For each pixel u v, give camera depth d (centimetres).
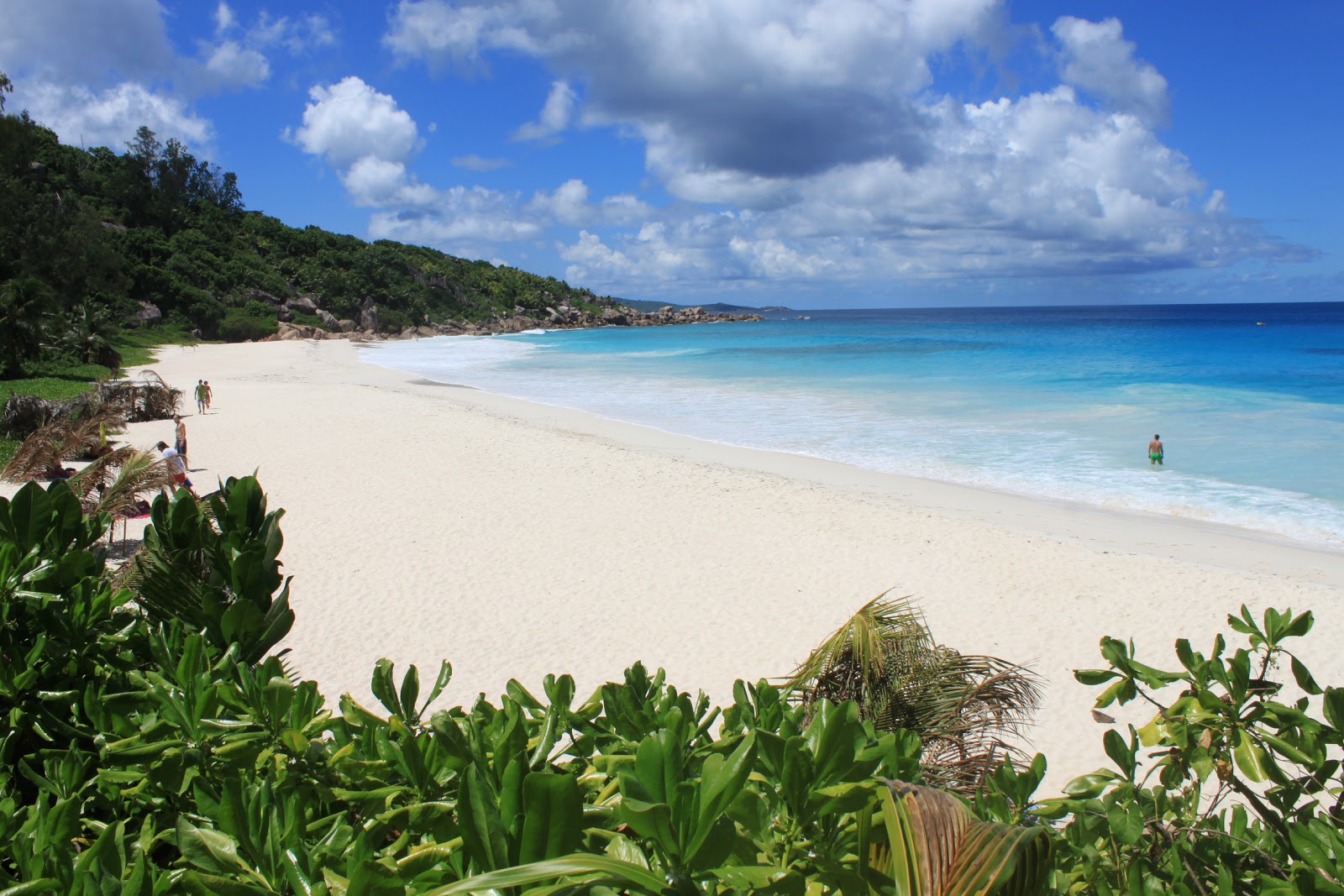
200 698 196
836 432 2280
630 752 186
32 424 2198
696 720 215
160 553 269
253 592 256
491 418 2494
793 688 392
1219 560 1188
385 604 1023
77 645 240
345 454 1941
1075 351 5038
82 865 149
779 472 1784
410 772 173
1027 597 1045
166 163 9538
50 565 239
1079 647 898
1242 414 2397
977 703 432
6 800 177
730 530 1331
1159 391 2945
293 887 143
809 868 135
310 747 187
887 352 5372
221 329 7606
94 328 4641
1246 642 905
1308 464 1778
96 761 213
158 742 189
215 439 2148
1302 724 225
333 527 1345
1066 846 196
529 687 811
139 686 242
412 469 1783
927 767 392
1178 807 223
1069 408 2584
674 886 107
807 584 1091
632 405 2942
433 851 140
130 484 835
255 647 249
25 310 3797
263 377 4112
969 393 3027
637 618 981
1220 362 4106
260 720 196
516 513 1432
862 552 1221
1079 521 1396
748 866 126
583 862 96
